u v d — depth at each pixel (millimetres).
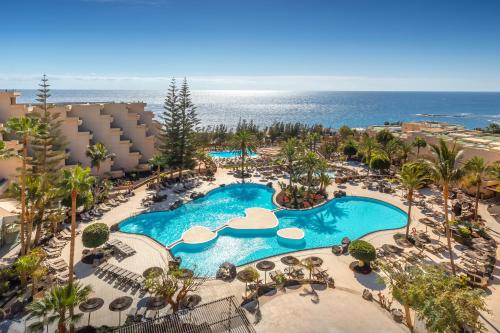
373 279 22188
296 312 18344
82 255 24453
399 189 43656
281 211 36469
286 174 51438
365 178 49031
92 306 18312
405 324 17422
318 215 36406
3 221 25797
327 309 18688
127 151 48688
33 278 18844
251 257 26812
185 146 46469
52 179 30594
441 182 22625
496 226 31328
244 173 51656
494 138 50250
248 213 34938
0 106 37125
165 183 44344
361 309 18719
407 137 56438
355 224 33844
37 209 26578
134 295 19859
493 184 38531
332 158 64125
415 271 16156
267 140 83000
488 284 21469
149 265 23672
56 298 14672
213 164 54188
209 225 33188
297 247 28688
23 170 23391
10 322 16844
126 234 28844
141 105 53562
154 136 52125
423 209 36219
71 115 45406
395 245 27469
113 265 22828
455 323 13219
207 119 199125
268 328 16953
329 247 27016
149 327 15273
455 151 22562
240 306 18766
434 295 14227
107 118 47062
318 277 22062
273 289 20734
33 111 39250
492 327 17266
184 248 28094
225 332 15891
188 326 15430
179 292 18750
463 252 25891
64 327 15133
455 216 33469
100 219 32156
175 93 45281
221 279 21906
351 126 164125
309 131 91312
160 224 33094
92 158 38875
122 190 41312
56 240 26578
